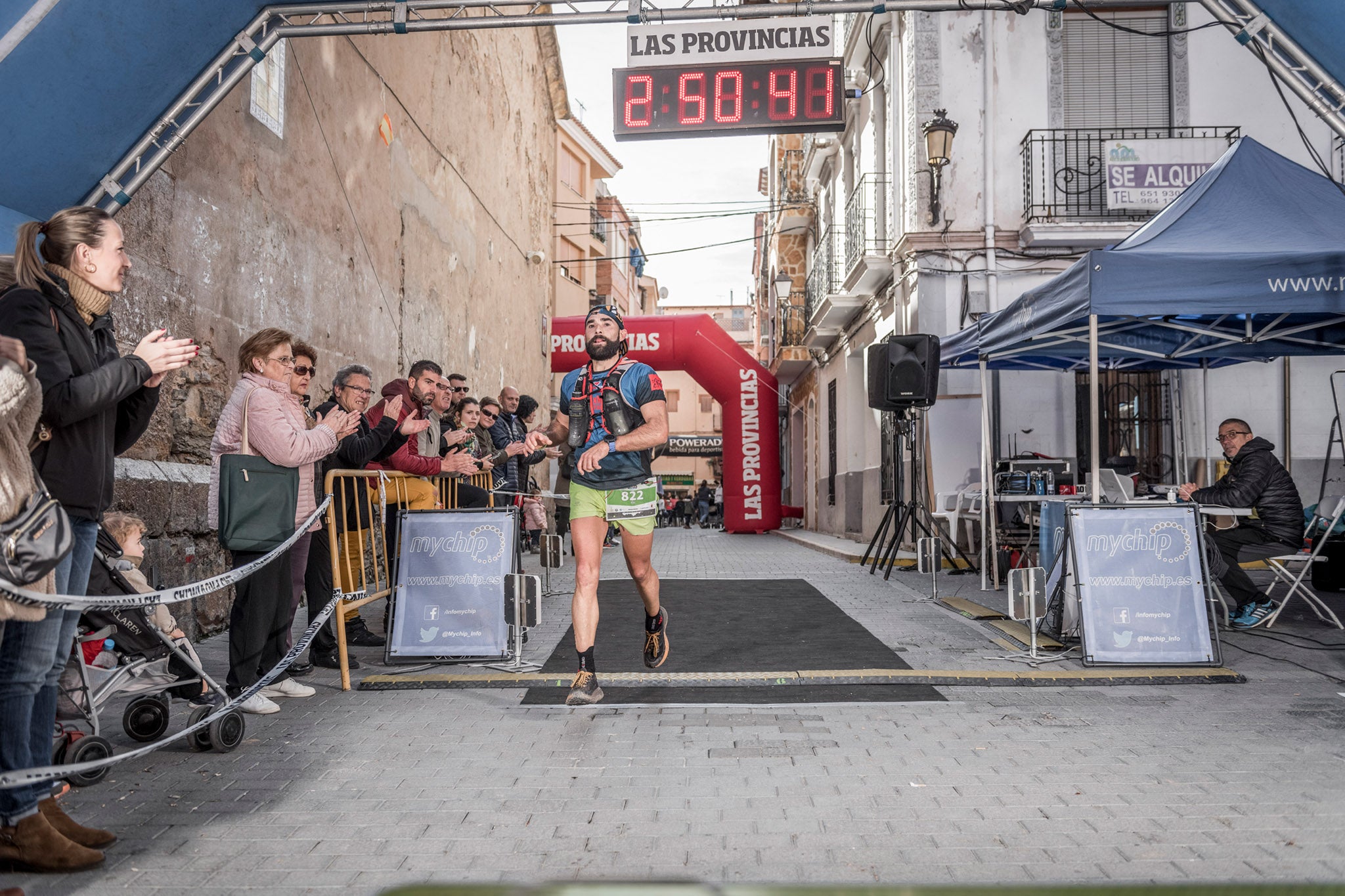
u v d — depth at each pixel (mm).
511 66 17812
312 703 4609
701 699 4648
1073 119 11883
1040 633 6238
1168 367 10195
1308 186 6496
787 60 6887
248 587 4324
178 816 3049
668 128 7238
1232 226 6211
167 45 4766
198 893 2457
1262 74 11766
